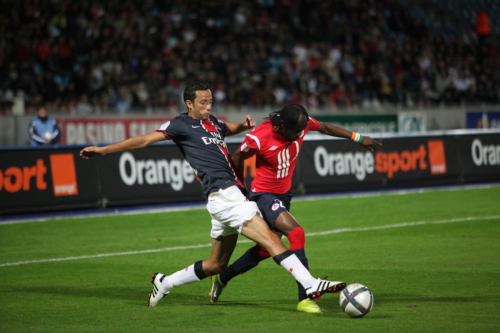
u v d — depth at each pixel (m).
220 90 79.00
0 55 70.25
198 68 80.06
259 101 79.31
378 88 89.75
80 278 26.25
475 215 42.69
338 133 22.80
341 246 32.62
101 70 75.12
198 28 86.94
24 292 23.66
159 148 49.28
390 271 26.28
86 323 18.81
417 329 17.39
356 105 86.12
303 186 53.41
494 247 31.31
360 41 95.62
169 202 49.28
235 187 19.80
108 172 47.28
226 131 21.61
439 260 28.33
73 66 75.31
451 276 25.00
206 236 36.88
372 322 18.27
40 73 73.31
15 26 74.88
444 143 59.91
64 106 68.44
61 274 27.12
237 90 78.44
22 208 43.94
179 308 20.75
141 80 75.50
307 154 53.94
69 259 30.56
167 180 49.41
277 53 88.69
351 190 55.53
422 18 113.81
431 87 96.88
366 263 28.12
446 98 92.38
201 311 20.20
